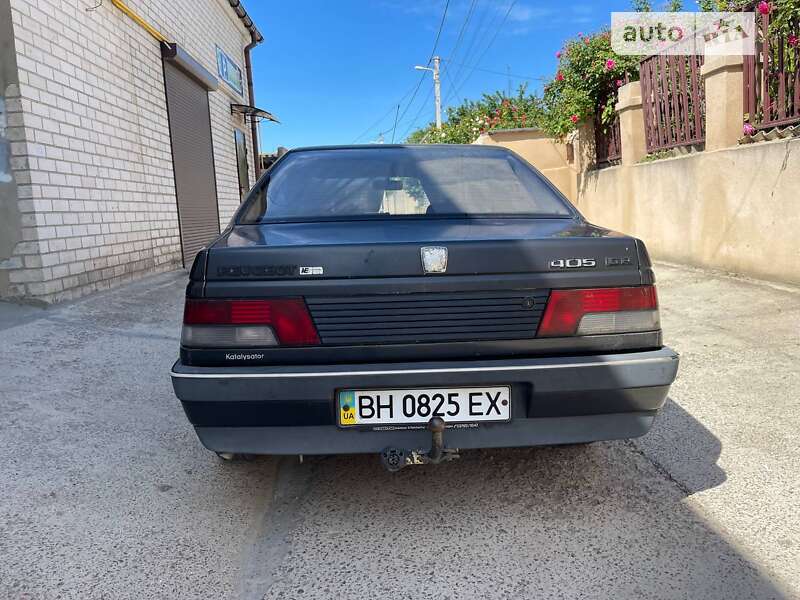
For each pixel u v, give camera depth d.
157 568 2.02
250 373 2.00
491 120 15.27
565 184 10.99
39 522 2.28
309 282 2.03
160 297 6.25
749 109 5.74
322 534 2.23
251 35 14.59
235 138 13.25
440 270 2.03
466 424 2.09
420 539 2.19
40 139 5.20
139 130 7.57
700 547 2.11
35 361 3.97
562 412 2.11
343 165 3.02
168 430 3.13
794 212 5.09
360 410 2.07
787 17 5.04
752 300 5.03
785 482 2.54
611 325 2.10
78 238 5.81
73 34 5.90
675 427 3.10
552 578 1.95
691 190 6.49
